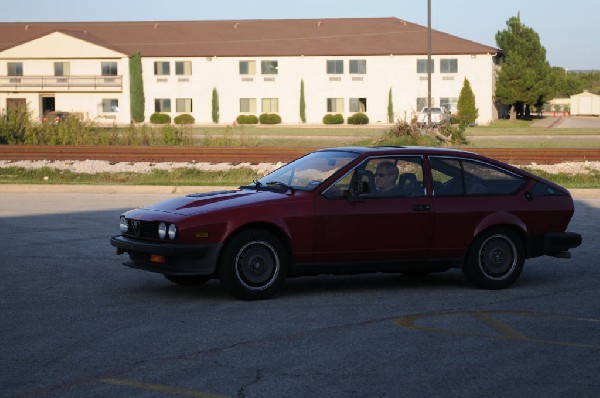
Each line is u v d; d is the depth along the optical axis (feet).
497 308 25.84
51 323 23.34
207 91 224.94
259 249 26.66
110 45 223.71
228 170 79.30
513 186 29.66
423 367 18.92
